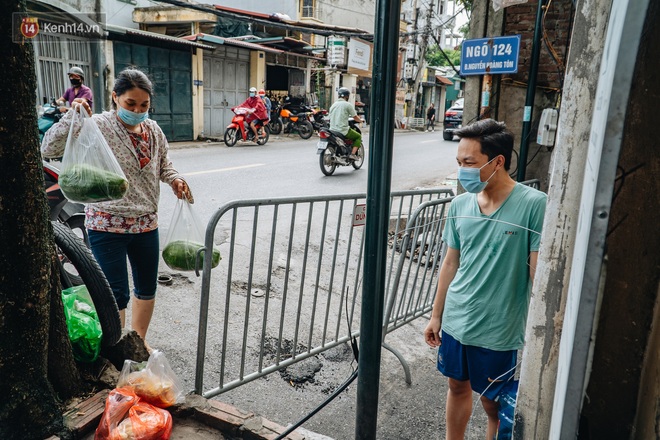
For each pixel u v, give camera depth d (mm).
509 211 1986
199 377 2496
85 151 2395
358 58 9344
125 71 2600
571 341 931
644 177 1093
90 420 2160
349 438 2557
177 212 2791
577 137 1151
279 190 8047
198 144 14125
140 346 2637
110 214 2664
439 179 10383
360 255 2859
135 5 17328
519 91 5629
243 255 5000
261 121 14297
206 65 15516
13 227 1902
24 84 1852
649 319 1129
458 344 2141
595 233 854
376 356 1698
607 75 879
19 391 2010
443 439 2600
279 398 2836
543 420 1299
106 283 2469
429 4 19906
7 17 1757
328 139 9469
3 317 1930
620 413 1195
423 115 34594
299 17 24031
